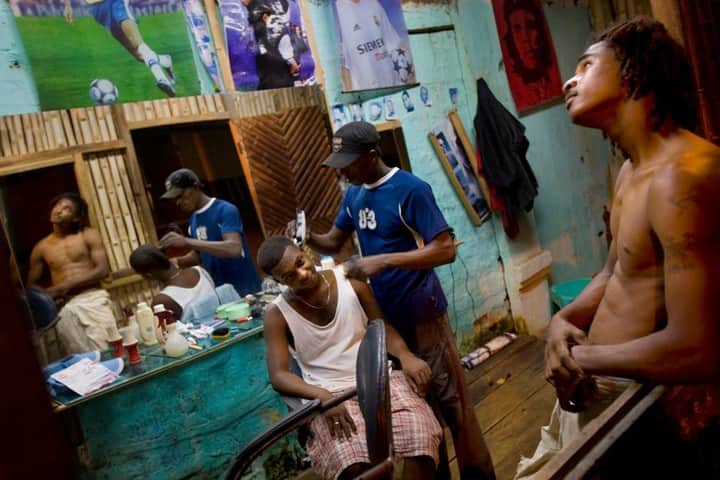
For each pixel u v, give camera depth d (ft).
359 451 4.75
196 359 7.73
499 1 12.81
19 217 6.77
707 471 2.94
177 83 8.06
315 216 9.76
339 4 9.49
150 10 7.80
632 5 14.61
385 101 10.97
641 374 2.84
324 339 5.47
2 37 6.72
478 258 12.66
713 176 2.63
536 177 13.82
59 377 6.63
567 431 4.02
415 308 6.46
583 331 3.80
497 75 12.80
